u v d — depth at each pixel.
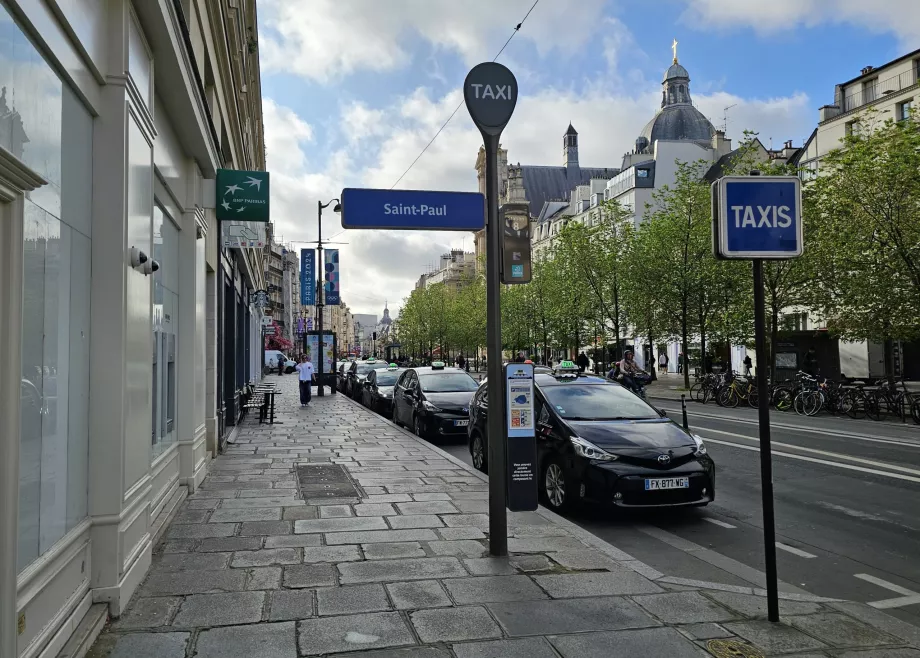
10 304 2.84
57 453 3.62
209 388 10.83
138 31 4.98
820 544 6.52
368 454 11.43
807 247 22.22
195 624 4.07
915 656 3.82
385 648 3.79
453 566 5.28
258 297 32.94
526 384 5.94
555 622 4.20
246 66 19.91
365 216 5.87
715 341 30.33
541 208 96.38
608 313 36.47
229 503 7.48
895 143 19.19
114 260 4.29
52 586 3.47
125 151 4.38
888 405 17.80
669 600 4.60
